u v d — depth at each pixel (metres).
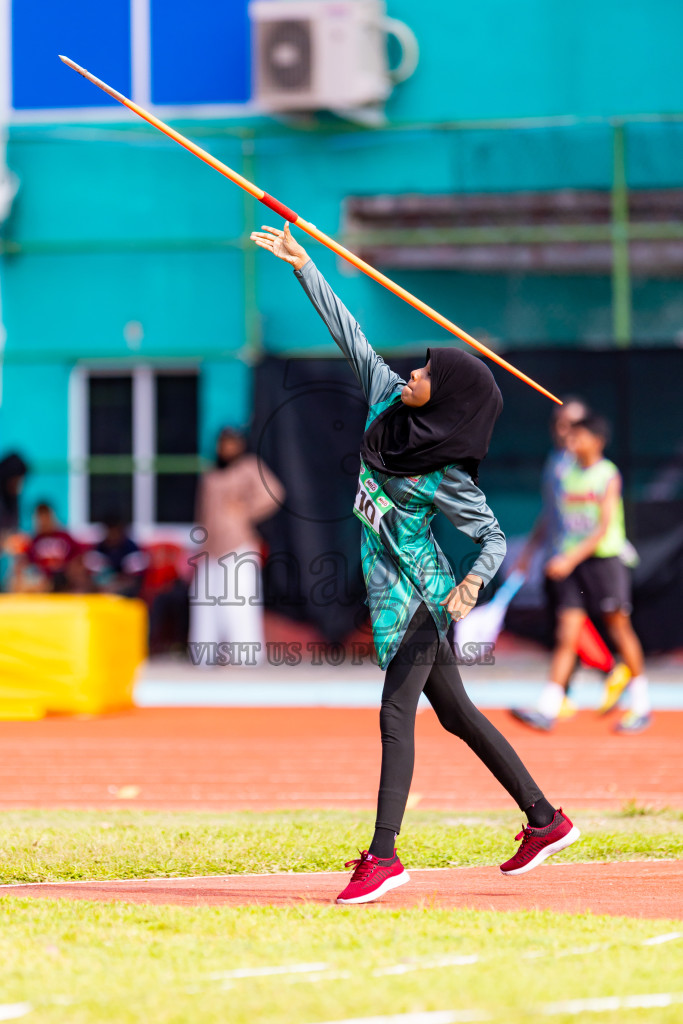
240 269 51.62
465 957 13.06
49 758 30.98
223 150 51.81
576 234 47.78
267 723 37.78
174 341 51.91
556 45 51.47
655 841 20.17
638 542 43.47
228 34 52.72
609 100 51.34
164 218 52.66
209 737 34.75
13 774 28.61
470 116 51.84
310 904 16.02
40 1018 11.15
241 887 17.41
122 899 16.55
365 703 42.31
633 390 43.66
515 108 51.72
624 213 46.09
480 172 48.59
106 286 52.28
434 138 49.84
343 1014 11.27
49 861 18.61
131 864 18.47
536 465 43.88
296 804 24.77
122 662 40.94
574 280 48.56
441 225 49.16
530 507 43.84
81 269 52.44
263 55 51.25
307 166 50.84
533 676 43.91
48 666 38.66
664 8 50.91
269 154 51.25
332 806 24.48
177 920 14.72
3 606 38.97
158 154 52.62
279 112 52.22
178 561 50.38
